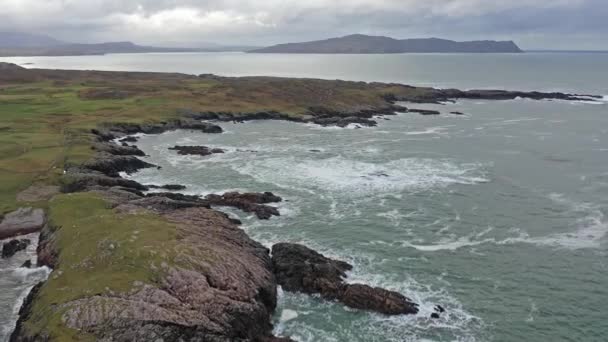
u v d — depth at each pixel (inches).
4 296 1337.4
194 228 1587.1
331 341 1209.4
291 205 2132.1
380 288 1385.3
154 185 2324.1
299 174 2615.7
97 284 1163.9
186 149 3139.8
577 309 1363.2
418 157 3016.7
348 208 2105.1
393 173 2642.7
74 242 1446.9
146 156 2974.9
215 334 1095.6
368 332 1243.8
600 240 1801.2
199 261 1290.6
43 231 1657.2
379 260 1633.9
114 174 2479.1
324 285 1396.4
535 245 1761.8
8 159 2379.4
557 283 1499.8
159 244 1349.7
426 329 1261.1
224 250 1427.2
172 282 1200.2
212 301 1170.0
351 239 1792.6
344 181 2488.9
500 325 1285.7
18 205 1824.6
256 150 3206.2
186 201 1990.7
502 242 1785.2
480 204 2169.0
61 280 1243.2
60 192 2020.2
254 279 1332.4
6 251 1572.3
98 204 1787.6
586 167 2792.8
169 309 1109.7
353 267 1579.7
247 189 2353.6
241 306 1195.9
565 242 1785.2
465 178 2559.1
